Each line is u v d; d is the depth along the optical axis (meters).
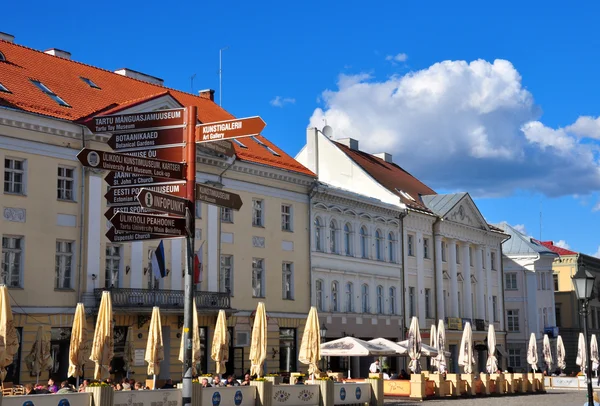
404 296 60.34
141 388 30.72
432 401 42.03
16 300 35.00
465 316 69.12
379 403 36.84
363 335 55.31
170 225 16.19
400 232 60.84
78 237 37.69
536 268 82.50
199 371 36.84
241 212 46.25
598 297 96.69
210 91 54.56
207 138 16.66
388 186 62.62
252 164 46.59
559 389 60.59
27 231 35.72
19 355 34.94
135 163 15.86
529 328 81.62
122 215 15.46
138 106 40.16
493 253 76.12
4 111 34.91
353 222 55.75
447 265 67.06
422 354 46.56
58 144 37.16
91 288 37.78
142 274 40.41
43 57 42.91
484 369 72.50
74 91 41.38
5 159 35.28
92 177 38.31
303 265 50.38
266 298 47.38
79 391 27.02
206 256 43.72
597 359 62.16
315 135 63.09
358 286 55.41
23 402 22.34
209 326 43.47
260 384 30.50
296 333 49.50
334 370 52.50
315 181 51.50
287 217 49.91
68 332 37.09
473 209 71.25
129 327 38.94
